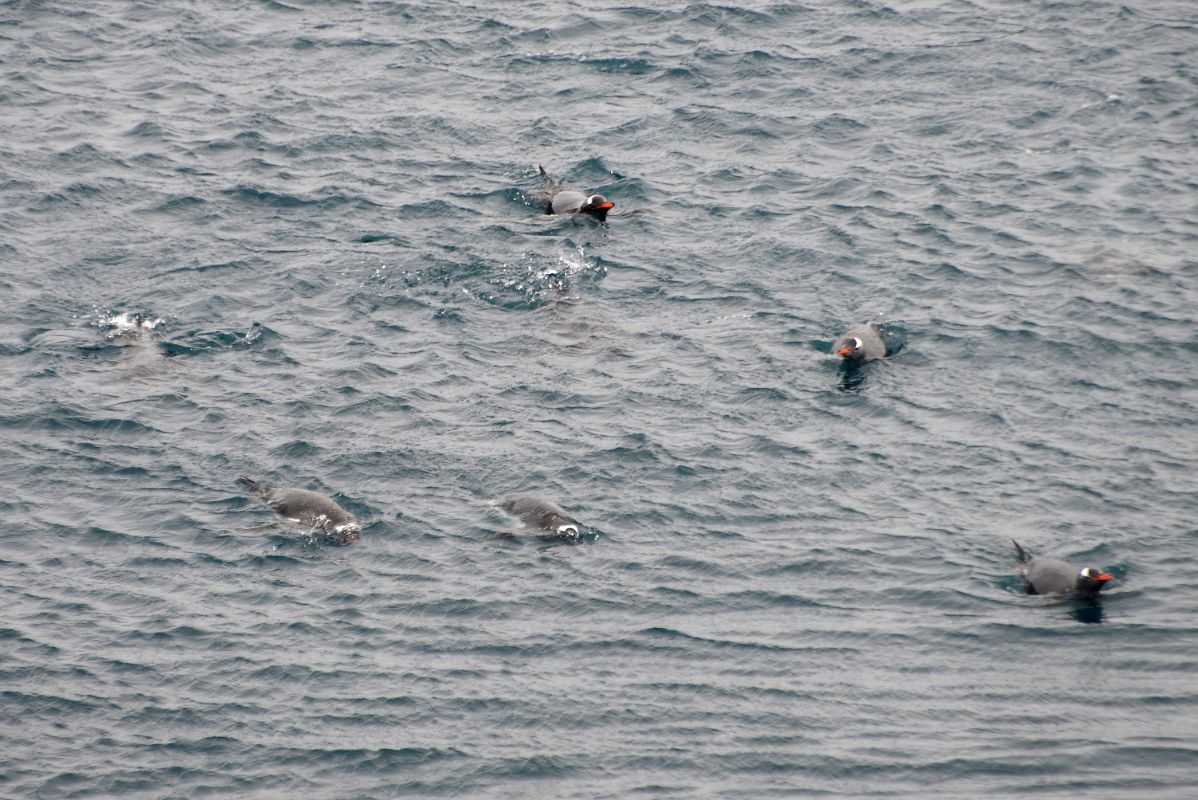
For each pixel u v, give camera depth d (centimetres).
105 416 4081
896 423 4109
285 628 3300
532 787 2862
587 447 3991
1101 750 2941
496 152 5856
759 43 6862
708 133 6022
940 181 5566
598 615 3359
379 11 7269
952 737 2994
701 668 3200
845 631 3319
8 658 3153
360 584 3450
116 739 2955
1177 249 5012
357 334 4575
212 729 2992
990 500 3766
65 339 4481
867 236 5166
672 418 4138
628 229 5238
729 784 2875
